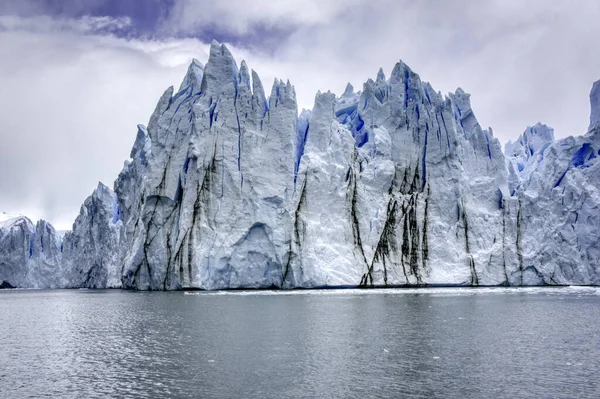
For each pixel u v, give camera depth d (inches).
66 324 1785.2
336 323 1588.3
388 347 1218.0
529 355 1131.3
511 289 3041.3
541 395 852.0
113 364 1099.3
